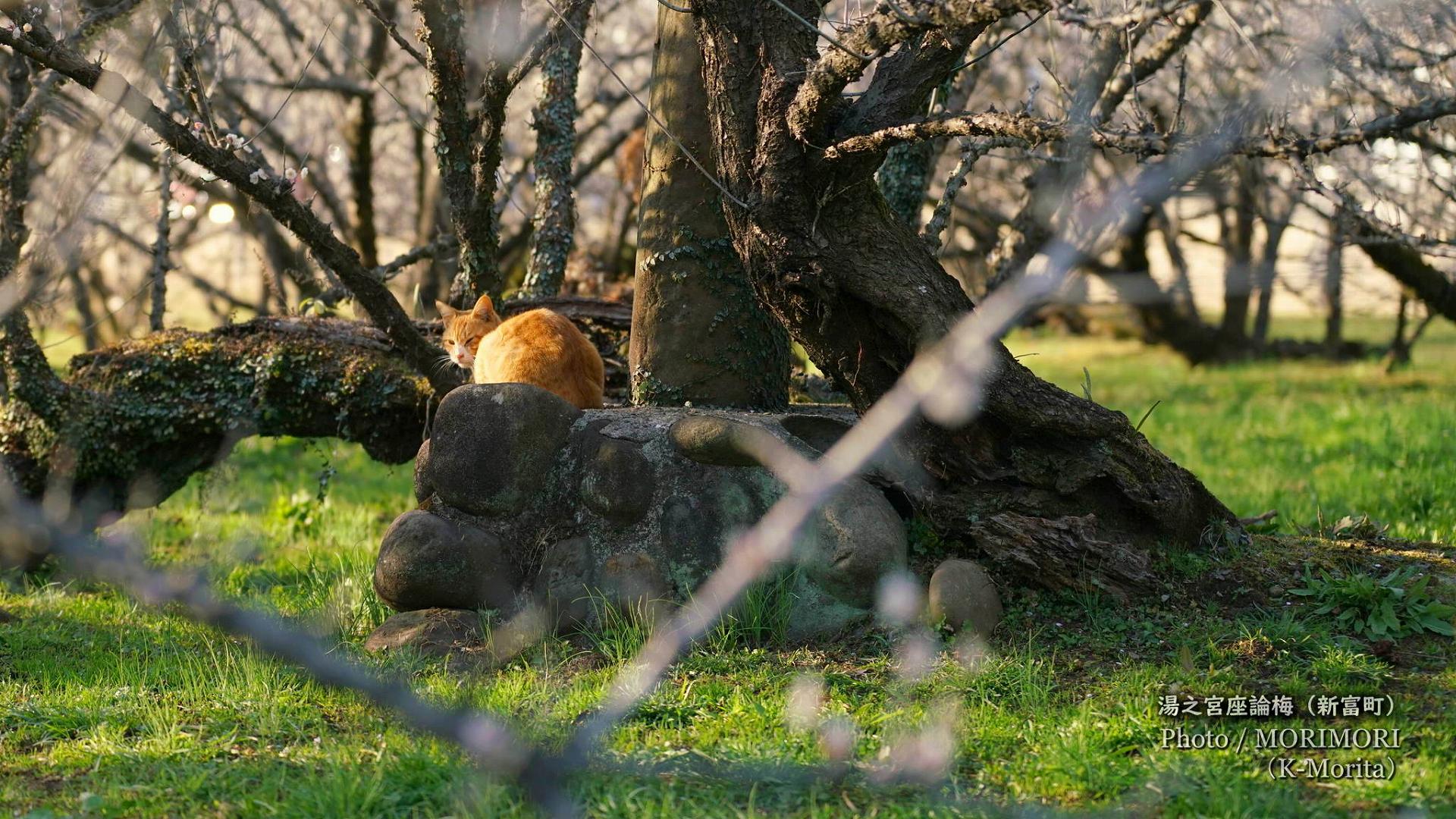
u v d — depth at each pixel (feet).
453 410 20.76
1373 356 72.43
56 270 5.85
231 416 25.86
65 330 71.72
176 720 16.17
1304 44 11.68
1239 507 32.09
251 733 15.72
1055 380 66.39
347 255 23.00
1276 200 40.75
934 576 18.99
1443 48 23.75
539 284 28.76
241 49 40.68
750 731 15.29
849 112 17.81
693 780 13.58
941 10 13.52
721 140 18.81
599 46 52.47
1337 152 25.46
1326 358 72.38
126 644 20.86
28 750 15.47
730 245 22.67
